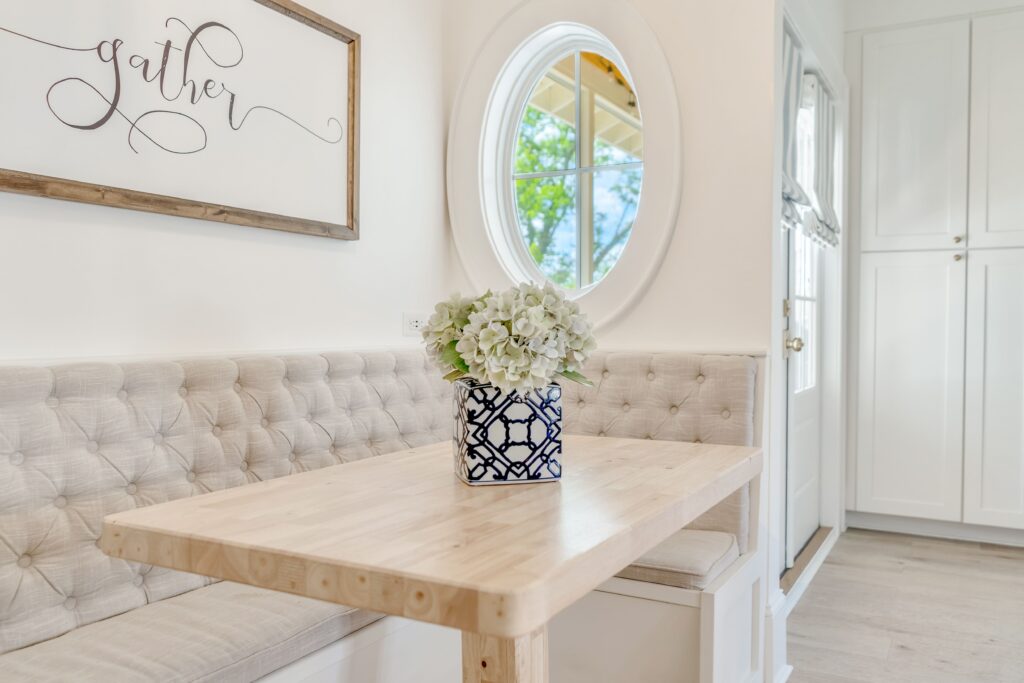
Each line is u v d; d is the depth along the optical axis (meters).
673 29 2.58
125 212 1.83
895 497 3.89
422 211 2.88
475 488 1.41
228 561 1.05
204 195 2.01
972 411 3.72
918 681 2.27
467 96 2.96
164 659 1.28
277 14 2.22
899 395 3.88
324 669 1.51
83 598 1.52
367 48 2.60
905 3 3.85
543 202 3.08
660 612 1.90
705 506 1.44
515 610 0.84
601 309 2.70
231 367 1.92
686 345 2.54
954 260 3.76
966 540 3.80
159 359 1.81
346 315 2.51
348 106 2.49
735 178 2.48
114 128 1.79
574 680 2.03
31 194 1.61
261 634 1.41
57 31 1.67
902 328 3.88
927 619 2.76
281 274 2.26
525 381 1.40
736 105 2.47
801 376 3.48
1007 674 2.31
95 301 1.77
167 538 1.11
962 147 3.74
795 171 2.96
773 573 2.44
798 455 3.42
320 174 2.38
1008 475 3.65
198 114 1.99
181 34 1.94
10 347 1.61
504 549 1.00
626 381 2.45
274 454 1.96
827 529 3.85
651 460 1.70
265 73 2.18
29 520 1.46
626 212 2.92
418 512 1.22
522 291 1.50
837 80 3.69
